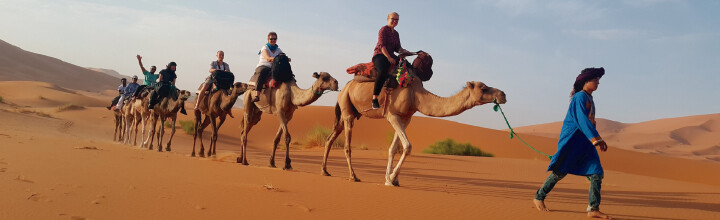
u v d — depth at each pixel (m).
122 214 4.79
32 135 17.30
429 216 5.76
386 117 9.17
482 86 8.03
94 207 4.98
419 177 12.25
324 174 10.52
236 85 13.97
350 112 9.86
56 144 12.92
